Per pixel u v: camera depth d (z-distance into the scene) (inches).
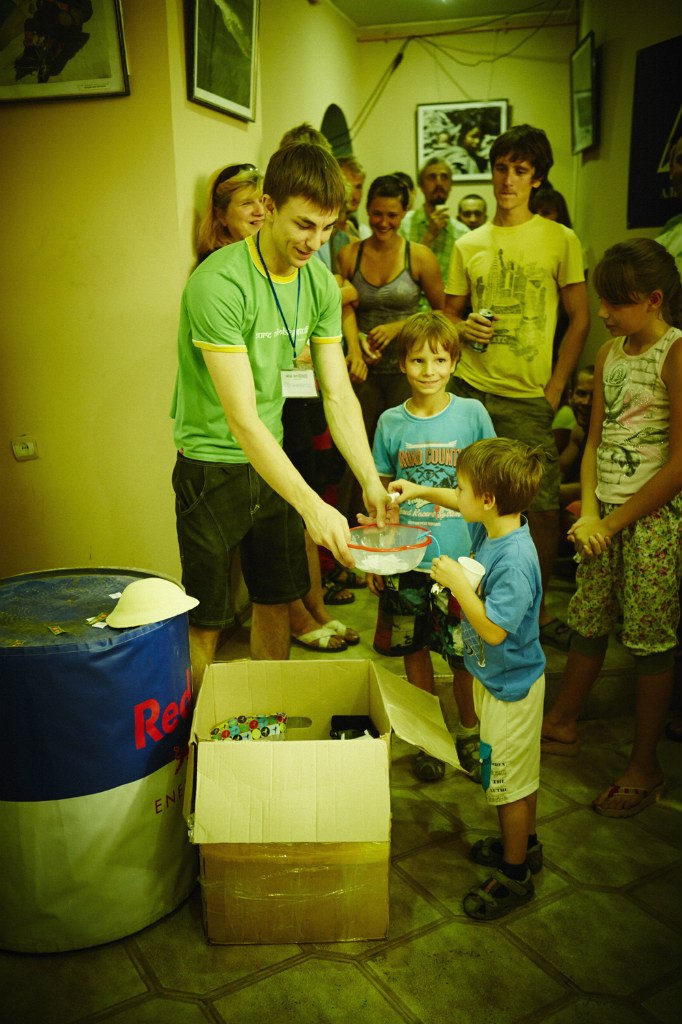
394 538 79.1
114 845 62.2
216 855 61.2
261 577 84.8
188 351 73.4
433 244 185.3
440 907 68.6
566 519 144.6
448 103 245.1
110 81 94.2
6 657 56.2
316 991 59.7
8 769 58.8
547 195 159.8
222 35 106.9
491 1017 57.4
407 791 85.4
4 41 93.6
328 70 205.6
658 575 79.2
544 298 106.8
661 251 76.2
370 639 117.1
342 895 62.8
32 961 63.0
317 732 77.9
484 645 67.2
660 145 138.6
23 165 99.4
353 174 150.7
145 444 106.7
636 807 81.2
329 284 77.6
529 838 72.2
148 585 63.8
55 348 105.0
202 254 104.5
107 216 99.8
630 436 81.4
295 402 104.3
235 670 75.0
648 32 141.4
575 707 91.5
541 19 233.1
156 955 63.4
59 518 110.8
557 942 64.6
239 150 120.3
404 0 214.2
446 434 84.4
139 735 61.6
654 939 64.9
